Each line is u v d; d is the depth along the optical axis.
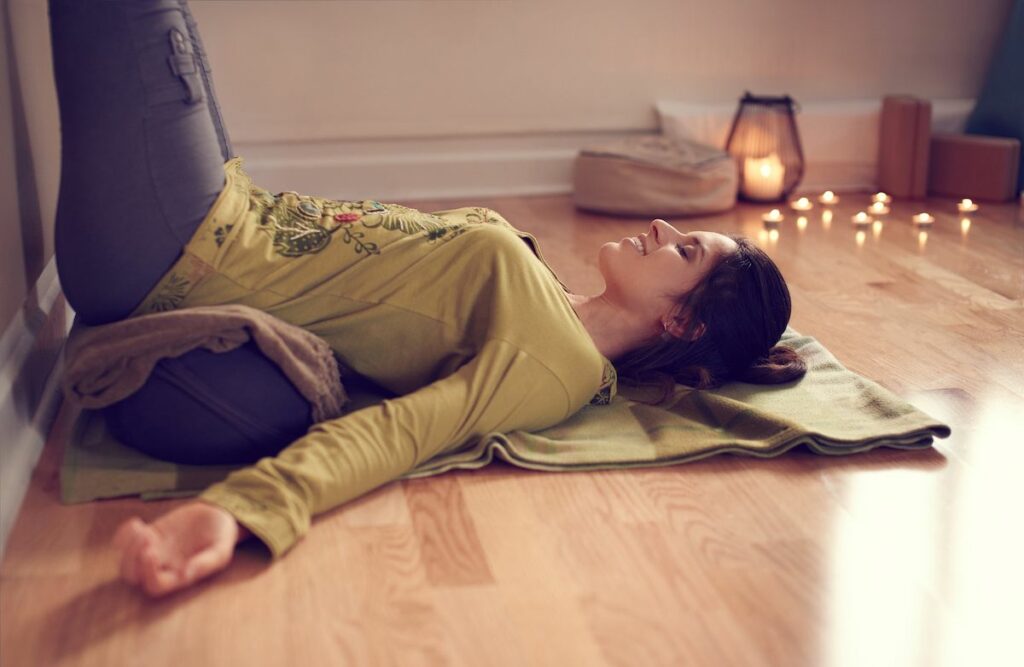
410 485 1.66
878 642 1.33
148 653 1.25
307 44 3.69
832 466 1.79
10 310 1.77
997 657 1.31
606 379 1.93
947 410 2.04
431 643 1.29
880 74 4.23
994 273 2.97
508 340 1.73
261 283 1.71
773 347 2.15
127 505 1.56
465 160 3.94
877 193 4.05
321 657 1.25
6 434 1.58
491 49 3.86
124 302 1.64
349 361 1.80
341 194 3.85
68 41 1.53
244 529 1.44
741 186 3.92
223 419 1.58
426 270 1.79
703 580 1.44
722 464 1.78
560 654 1.28
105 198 1.56
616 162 3.61
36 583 1.37
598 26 3.93
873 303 2.69
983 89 4.19
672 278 1.93
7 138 1.82
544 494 1.66
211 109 2.01
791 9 4.08
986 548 1.56
